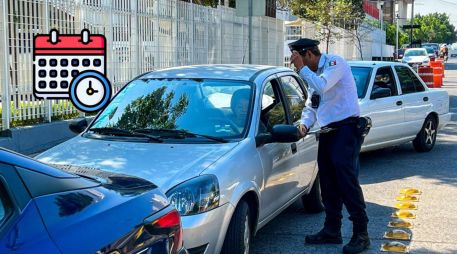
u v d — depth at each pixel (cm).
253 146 506
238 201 454
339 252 553
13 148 859
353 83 537
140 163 456
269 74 597
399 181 845
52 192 277
